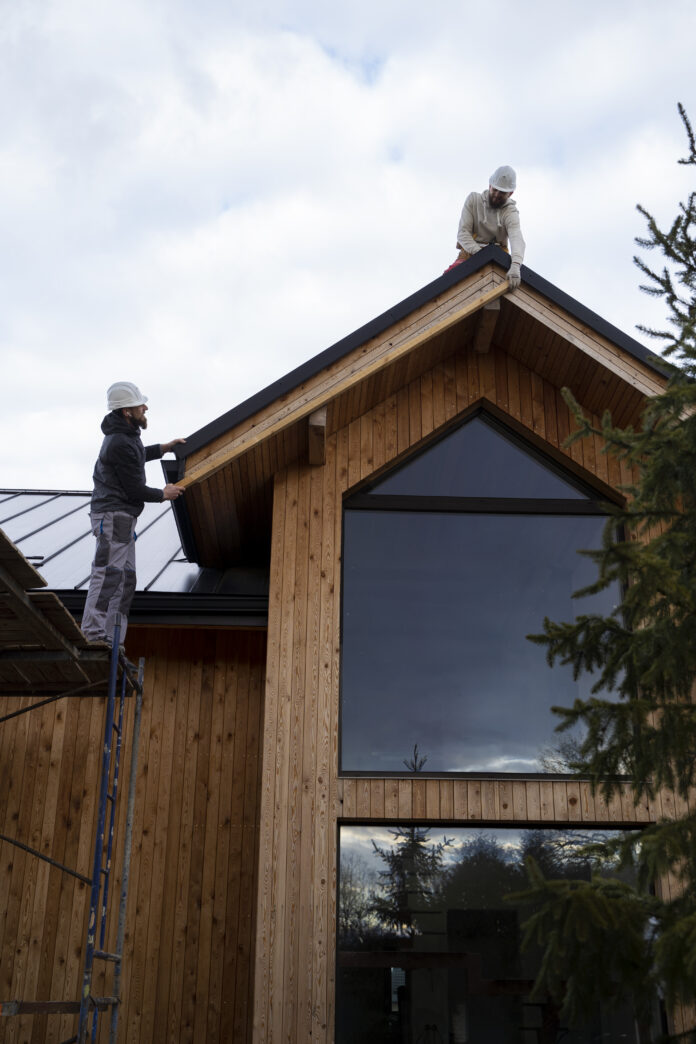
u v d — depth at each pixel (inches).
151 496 302.0
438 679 320.5
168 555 415.5
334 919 287.9
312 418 320.8
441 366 359.3
